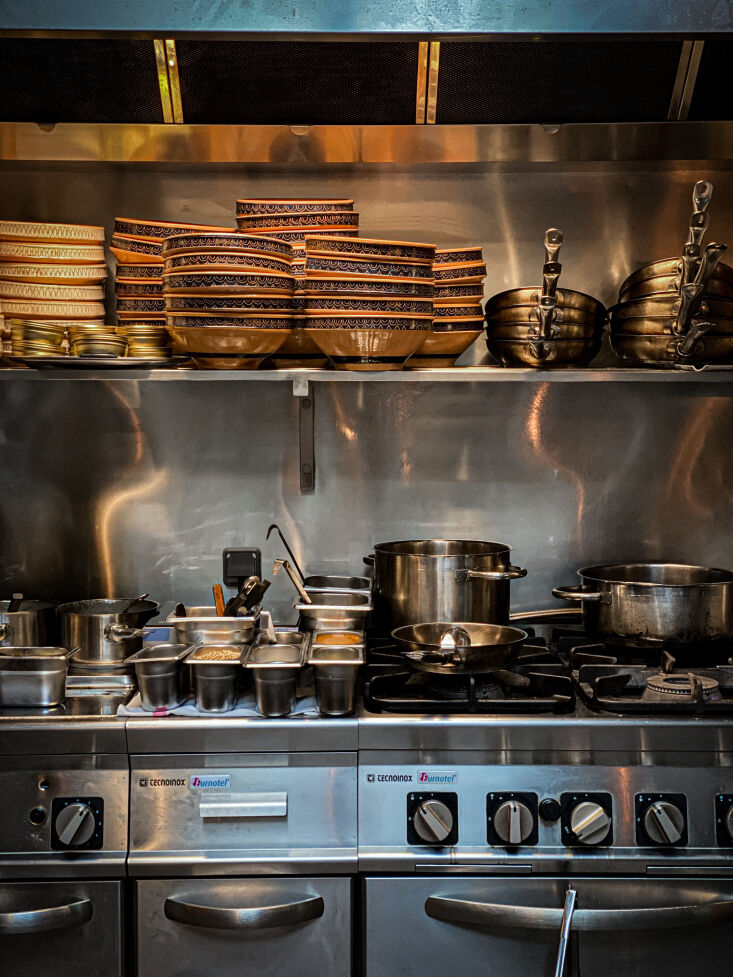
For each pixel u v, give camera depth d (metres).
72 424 2.01
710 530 2.06
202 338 1.63
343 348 1.66
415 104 1.86
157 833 1.46
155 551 2.03
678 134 1.91
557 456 2.05
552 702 1.47
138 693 1.61
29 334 1.65
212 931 1.45
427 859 1.44
